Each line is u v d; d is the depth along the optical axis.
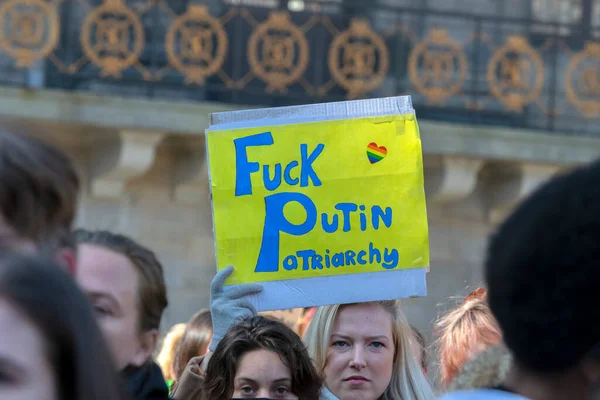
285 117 8.38
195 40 18.28
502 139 18.89
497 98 19.56
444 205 19.39
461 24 19.69
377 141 8.34
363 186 8.31
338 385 8.21
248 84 18.73
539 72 19.52
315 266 8.27
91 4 18.11
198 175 18.08
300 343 7.64
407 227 8.29
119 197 18.12
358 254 8.27
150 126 17.58
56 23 17.78
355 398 8.18
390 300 8.53
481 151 18.80
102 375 3.45
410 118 8.34
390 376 8.30
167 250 18.36
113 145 17.72
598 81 19.86
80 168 17.95
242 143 8.35
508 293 3.97
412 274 8.27
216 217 8.30
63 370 3.41
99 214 18.11
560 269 3.88
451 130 18.72
